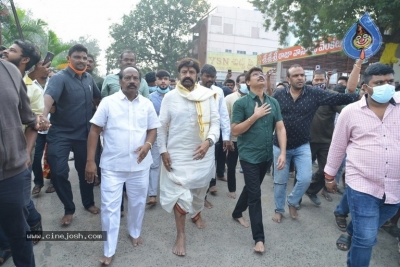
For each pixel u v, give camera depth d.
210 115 3.08
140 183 2.89
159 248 3.02
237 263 2.80
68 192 3.35
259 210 3.02
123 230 3.37
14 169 1.92
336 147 2.50
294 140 3.49
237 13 36.34
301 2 11.80
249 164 3.07
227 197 4.47
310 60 18.23
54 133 3.31
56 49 15.43
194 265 2.75
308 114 3.47
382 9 8.84
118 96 2.81
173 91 3.06
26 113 2.13
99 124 2.77
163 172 3.07
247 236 3.31
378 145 2.23
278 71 20.44
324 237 3.34
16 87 1.92
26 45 2.67
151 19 30.47
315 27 12.19
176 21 30.97
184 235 3.01
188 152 3.00
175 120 2.99
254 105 3.14
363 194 2.26
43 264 2.67
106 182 2.72
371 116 2.27
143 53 31.00
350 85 3.28
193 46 32.91
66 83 3.29
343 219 3.52
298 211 4.01
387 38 10.14
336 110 4.07
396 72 10.98
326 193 4.47
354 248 2.27
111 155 2.75
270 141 3.11
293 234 3.39
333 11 10.07
